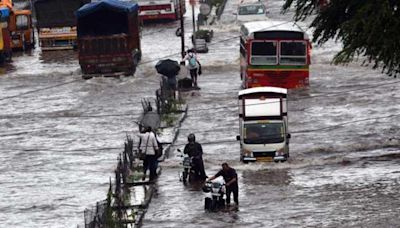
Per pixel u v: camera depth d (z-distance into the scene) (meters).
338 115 97.06
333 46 144.75
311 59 134.75
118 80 126.62
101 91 119.44
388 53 73.62
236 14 175.88
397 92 107.94
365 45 74.19
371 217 60.50
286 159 78.88
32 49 164.25
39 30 157.75
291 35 110.38
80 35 129.12
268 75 110.81
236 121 96.69
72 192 71.44
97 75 128.62
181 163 78.44
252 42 110.44
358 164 77.06
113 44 127.62
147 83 123.88
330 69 126.69
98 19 129.50
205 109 103.44
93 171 78.44
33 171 79.31
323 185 70.12
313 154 81.44
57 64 143.50
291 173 75.06
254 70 110.81
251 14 171.88
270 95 80.06
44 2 157.00
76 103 111.31
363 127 90.94
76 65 141.50
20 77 132.88
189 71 116.12
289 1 90.44
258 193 68.69
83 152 86.06
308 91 110.88
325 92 109.88
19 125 99.88
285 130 79.25
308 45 110.81
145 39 164.62
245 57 112.19
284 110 79.81
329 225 59.12
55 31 157.88
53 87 123.75
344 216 61.06
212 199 64.25
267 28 111.00
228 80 123.62
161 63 105.81
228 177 65.19
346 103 102.94
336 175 73.31
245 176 74.75
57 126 98.31
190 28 176.00
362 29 74.12
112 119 100.38
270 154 78.44
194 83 116.00
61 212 65.62
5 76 134.38
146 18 184.12
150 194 68.75
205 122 96.75
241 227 59.81
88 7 128.75
